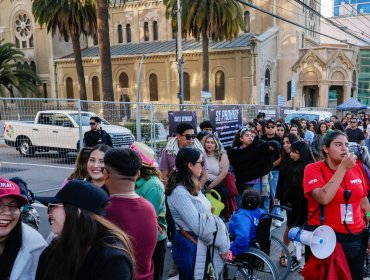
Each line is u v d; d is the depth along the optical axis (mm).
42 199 2395
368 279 4027
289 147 4922
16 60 40531
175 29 26219
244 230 3869
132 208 2346
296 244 3652
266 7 37281
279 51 37812
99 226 1706
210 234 3121
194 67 36156
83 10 26688
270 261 3883
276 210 6395
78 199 1676
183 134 4871
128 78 39906
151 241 2398
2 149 9148
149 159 3301
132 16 43375
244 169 5664
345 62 36531
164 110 12203
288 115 17312
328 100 37625
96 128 9297
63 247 1636
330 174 3227
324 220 3227
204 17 24047
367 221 3605
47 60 43125
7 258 2107
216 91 35812
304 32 39562
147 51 38781
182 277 3281
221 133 9797
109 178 2395
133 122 11586
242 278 4312
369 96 49438
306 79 37031
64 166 10922
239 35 38031
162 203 3299
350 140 10641
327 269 3166
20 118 9312
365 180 3730
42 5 27375
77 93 41844
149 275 2443
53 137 10664
